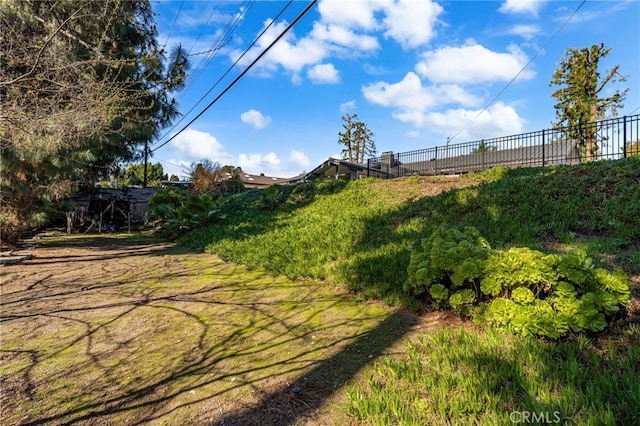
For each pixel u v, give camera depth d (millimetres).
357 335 3053
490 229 5191
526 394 1847
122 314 4062
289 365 2613
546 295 2719
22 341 3287
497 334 2582
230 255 7348
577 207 5188
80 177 10680
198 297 4664
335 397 2139
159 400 2246
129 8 7988
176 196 16719
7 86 5637
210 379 2488
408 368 2275
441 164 18078
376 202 9742
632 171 5832
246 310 4004
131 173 46562
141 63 8422
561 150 14805
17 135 6340
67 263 7566
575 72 24328
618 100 23125
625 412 1646
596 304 2402
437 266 3199
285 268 5590
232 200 17188
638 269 3338
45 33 6559
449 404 1847
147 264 7320
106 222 17031
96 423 2016
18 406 2207
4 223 9008
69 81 6250
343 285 4461
